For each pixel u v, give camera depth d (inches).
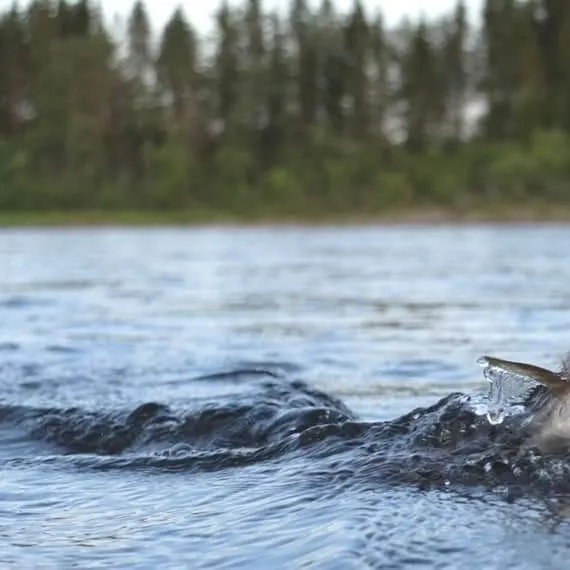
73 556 233.5
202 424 358.9
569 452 278.2
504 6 5068.9
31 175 4512.8
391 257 1770.4
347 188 4284.0
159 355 608.1
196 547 235.8
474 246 2140.7
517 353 612.7
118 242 2591.0
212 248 2194.9
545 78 4884.4
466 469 275.3
